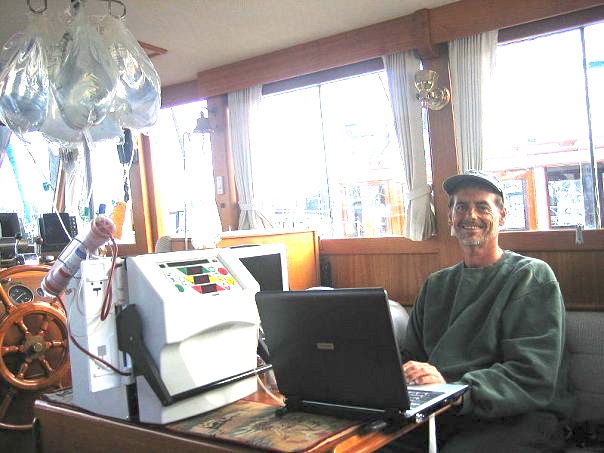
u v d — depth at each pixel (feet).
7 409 8.30
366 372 4.08
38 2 8.78
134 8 9.23
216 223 13.17
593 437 6.68
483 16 9.68
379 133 11.64
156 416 4.37
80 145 6.76
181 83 13.88
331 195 12.31
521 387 5.86
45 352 8.02
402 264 11.17
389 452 6.26
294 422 4.19
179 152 14.02
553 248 9.53
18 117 6.16
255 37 11.05
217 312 4.58
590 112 9.53
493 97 10.12
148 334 4.40
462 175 7.13
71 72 5.65
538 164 10.03
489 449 5.72
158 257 4.66
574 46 9.56
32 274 8.51
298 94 12.47
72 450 4.96
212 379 4.64
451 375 6.41
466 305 6.88
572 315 7.43
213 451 3.94
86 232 4.50
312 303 4.11
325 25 10.67
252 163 12.71
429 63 10.44
